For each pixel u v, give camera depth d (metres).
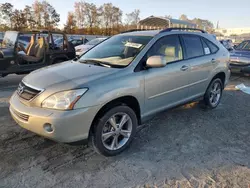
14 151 3.07
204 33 4.73
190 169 2.80
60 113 2.53
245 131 3.92
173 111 4.76
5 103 4.95
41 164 2.82
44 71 3.23
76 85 2.66
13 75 8.29
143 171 2.74
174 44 3.86
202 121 4.29
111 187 2.46
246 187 2.50
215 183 2.55
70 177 2.60
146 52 3.38
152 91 3.37
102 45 4.03
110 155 3.02
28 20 51.47
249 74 8.23
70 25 55.25
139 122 3.39
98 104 2.70
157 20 16.92
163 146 3.34
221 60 4.80
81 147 3.24
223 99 5.77
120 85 2.92
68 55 8.57
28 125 2.68
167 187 2.47
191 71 4.04
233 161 2.99
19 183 2.47
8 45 7.16
